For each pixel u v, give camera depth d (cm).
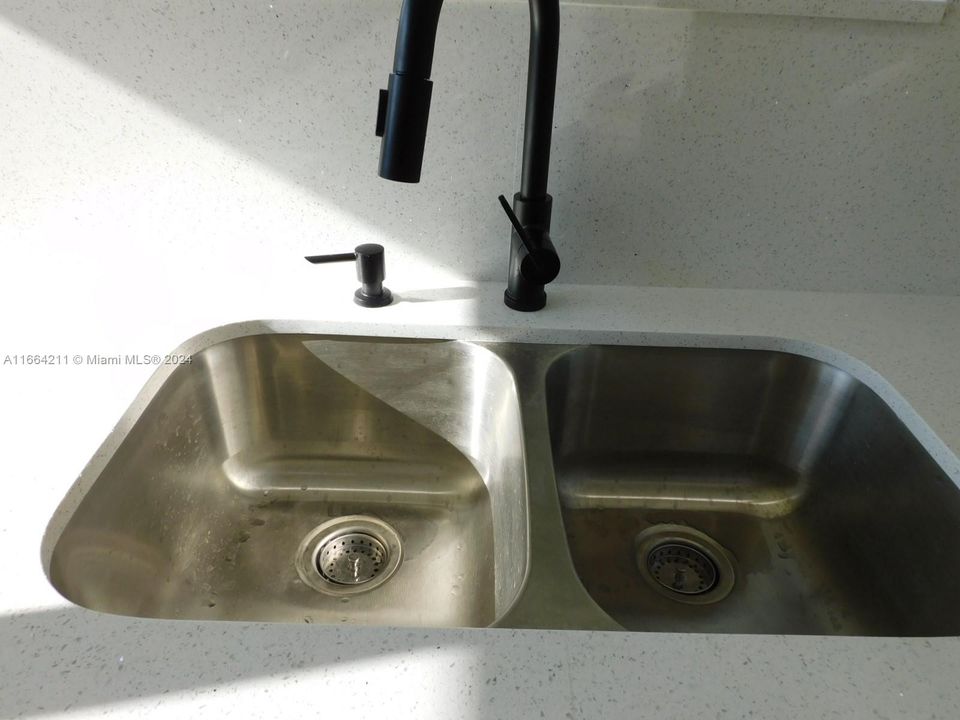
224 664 42
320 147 80
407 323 80
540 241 74
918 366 74
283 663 42
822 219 84
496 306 84
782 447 85
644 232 86
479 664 42
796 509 84
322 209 84
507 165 81
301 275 88
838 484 79
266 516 83
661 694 41
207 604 73
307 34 73
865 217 84
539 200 74
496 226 85
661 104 77
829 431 80
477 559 79
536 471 63
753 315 84
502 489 76
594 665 43
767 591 76
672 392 84
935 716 40
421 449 89
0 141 78
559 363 79
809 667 43
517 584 61
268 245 86
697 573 78
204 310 80
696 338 80
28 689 40
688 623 73
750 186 82
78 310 80
